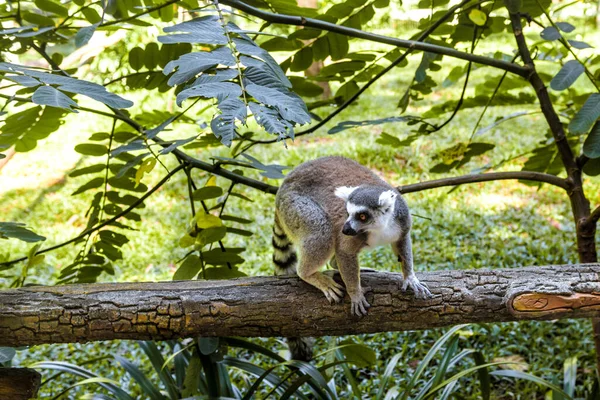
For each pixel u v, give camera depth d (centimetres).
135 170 490
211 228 436
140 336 376
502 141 1341
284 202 454
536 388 620
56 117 405
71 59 780
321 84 1564
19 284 470
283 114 273
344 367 532
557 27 446
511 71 473
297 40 478
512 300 356
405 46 441
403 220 408
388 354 694
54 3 450
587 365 652
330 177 450
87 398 500
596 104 405
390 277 399
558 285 359
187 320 373
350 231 385
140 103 1589
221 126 260
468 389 625
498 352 678
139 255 966
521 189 1136
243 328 381
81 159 1391
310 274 399
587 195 1093
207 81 290
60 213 1147
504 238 938
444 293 381
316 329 388
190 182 494
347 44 487
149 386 518
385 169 1226
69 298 371
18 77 285
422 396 495
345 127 489
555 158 570
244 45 322
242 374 619
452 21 532
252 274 856
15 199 1216
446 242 924
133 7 473
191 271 466
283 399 470
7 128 395
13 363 702
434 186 465
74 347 743
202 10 360
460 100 532
